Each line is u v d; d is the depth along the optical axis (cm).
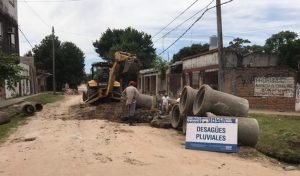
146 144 1252
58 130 1507
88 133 1434
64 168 915
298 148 1181
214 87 3103
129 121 1784
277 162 1146
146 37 7044
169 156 1084
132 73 2503
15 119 1953
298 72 2673
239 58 3556
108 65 2778
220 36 2109
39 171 891
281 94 2734
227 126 1223
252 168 997
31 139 1291
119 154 1072
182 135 1527
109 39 7450
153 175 873
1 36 3209
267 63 3691
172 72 4597
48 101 3594
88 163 962
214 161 1055
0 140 1321
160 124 1702
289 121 2016
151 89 5666
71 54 7900
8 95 3647
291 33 5922
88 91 2714
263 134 1400
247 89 2814
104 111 2186
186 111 1533
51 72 7819
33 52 7869
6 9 3375
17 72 2264
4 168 921
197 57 3719
